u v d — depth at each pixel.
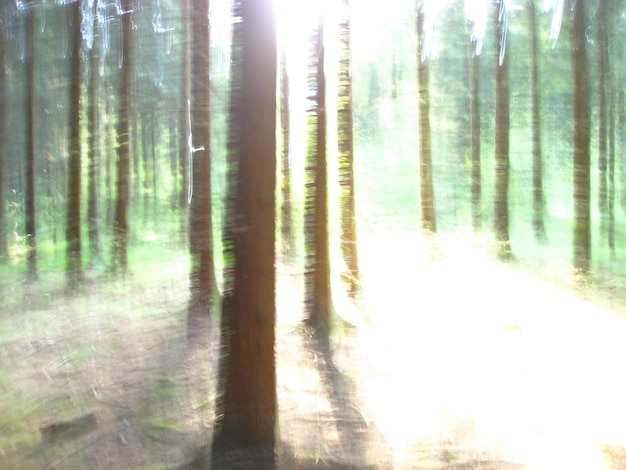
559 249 18.62
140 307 11.28
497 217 18.19
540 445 5.63
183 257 18.06
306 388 6.85
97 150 18.00
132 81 18.53
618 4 17.48
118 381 7.17
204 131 10.28
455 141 24.98
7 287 14.09
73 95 15.40
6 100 17.59
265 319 4.78
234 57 4.84
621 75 18.98
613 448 5.58
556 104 21.48
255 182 4.77
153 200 25.20
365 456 5.30
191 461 5.02
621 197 21.77
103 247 18.70
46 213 21.16
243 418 4.74
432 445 5.58
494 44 18.73
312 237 9.08
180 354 8.16
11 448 5.51
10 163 20.03
